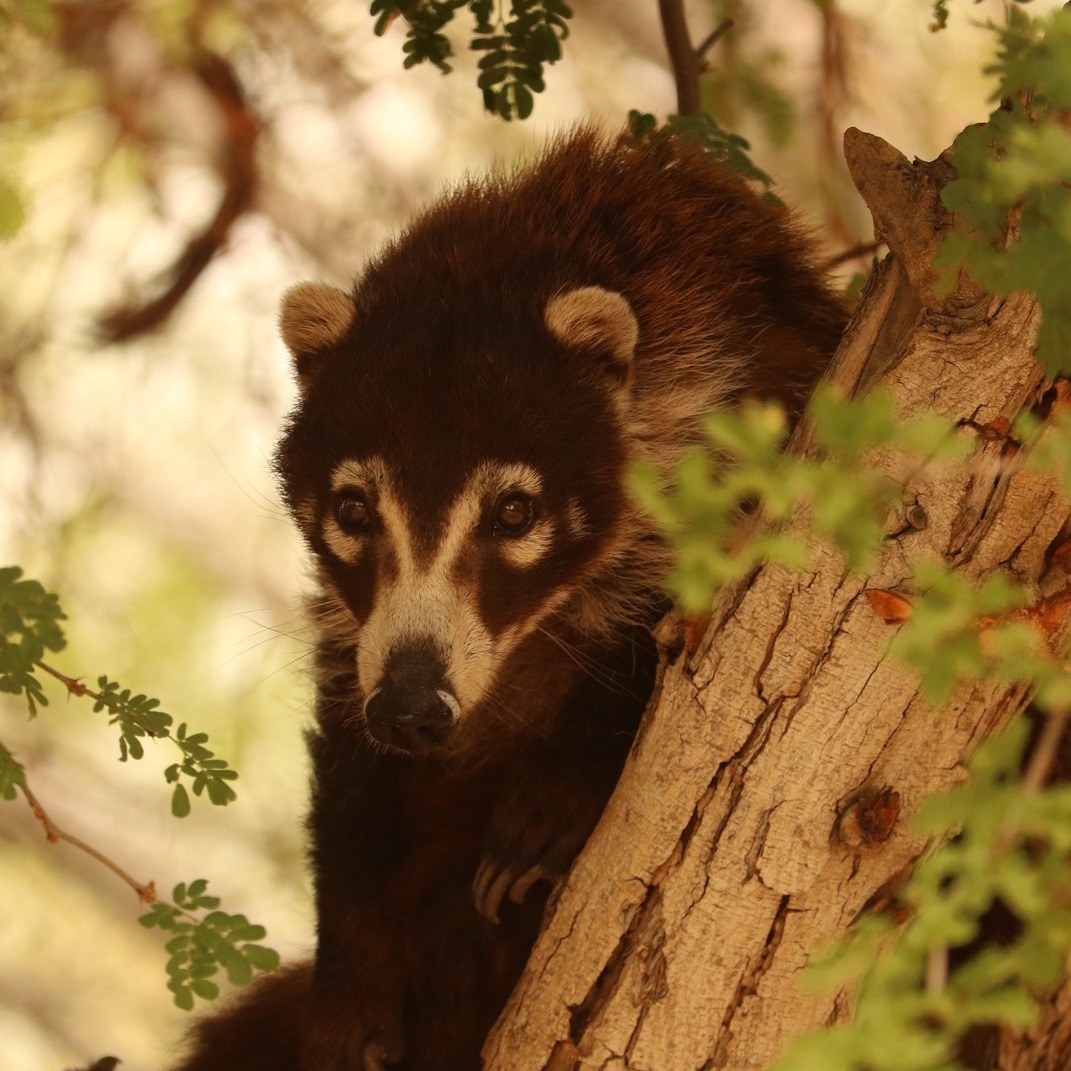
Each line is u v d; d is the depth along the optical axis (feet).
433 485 31.45
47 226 62.13
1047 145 17.61
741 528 26.55
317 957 33.65
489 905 30.12
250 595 76.79
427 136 68.33
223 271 68.28
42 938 75.15
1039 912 18.83
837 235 53.06
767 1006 24.62
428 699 29.99
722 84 52.03
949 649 18.84
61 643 24.14
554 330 32.86
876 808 23.62
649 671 32.83
